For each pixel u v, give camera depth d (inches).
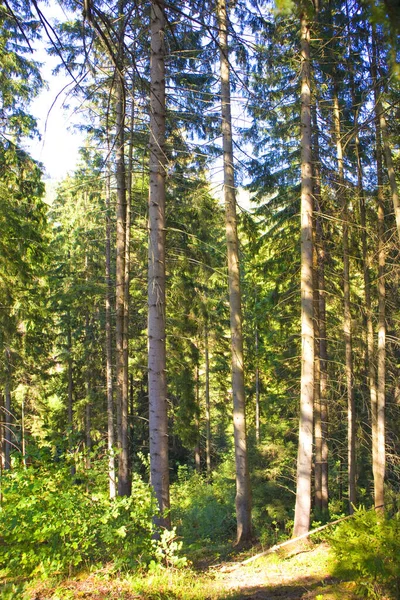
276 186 562.6
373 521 215.9
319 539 413.7
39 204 523.8
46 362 748.6
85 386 863.7
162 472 321.4
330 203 501.4
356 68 471.2
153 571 247.8
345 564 200.5
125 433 481.7
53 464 263.0
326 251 548.4
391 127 417.1
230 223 484.4
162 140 322.7
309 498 421.1
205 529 577.6
